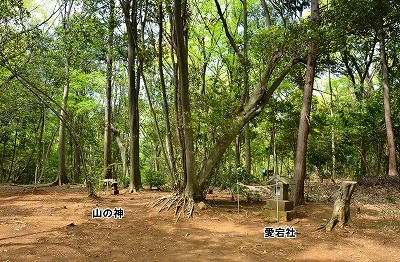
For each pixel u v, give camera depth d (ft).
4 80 43.11
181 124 27.58
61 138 55.47
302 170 31.17
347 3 30.37
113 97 70.59
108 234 20.17
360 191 38.58
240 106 29.84
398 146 51.65
